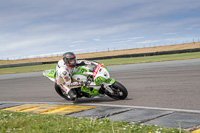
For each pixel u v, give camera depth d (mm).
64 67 6375
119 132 3340
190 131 3561
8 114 5059
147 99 6312
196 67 13062
